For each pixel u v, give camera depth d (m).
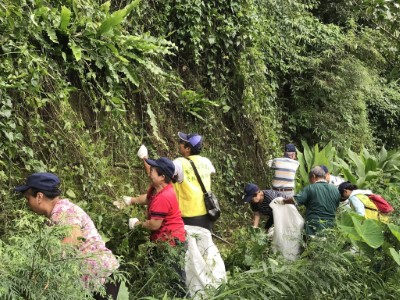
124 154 6.30
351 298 4.82
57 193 3.76
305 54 11.11
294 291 4.57
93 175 5.59
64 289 2.90
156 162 4.95
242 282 4.45
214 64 8.10
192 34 7.64
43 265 2.84
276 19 10.55
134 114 6.66
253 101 8.62
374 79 11.48
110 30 6.03
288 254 5.95
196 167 5.39
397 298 5.01
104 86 6.16
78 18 5.86
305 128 10.83
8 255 2.89
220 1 8.04
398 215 5.87
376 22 7.91
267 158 8.84
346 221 5.81
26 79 5.16
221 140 8.09
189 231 5.23
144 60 6.58
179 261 4.82
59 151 5.39
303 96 10.80
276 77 10.34
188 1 7.64
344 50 10.98
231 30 8.10
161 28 7.50
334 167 9.44
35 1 5.45
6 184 4.88
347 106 10.78
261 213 6.63
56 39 5.47
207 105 7.83
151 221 4.89
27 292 2.79
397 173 9.60
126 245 5.16
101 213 5.47
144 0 7.21
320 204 6.08
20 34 5.22
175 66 7.71
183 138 5.50
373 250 5.30
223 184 8.05
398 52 8.41
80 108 5.92
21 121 5.07
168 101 7.18
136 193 6.39
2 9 5.07
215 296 4.37
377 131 13.11
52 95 5.43
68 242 3.31
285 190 7.52
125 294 3.89
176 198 5.01
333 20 13.20
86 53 5.95
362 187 8.79
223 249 6.89
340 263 4.91
